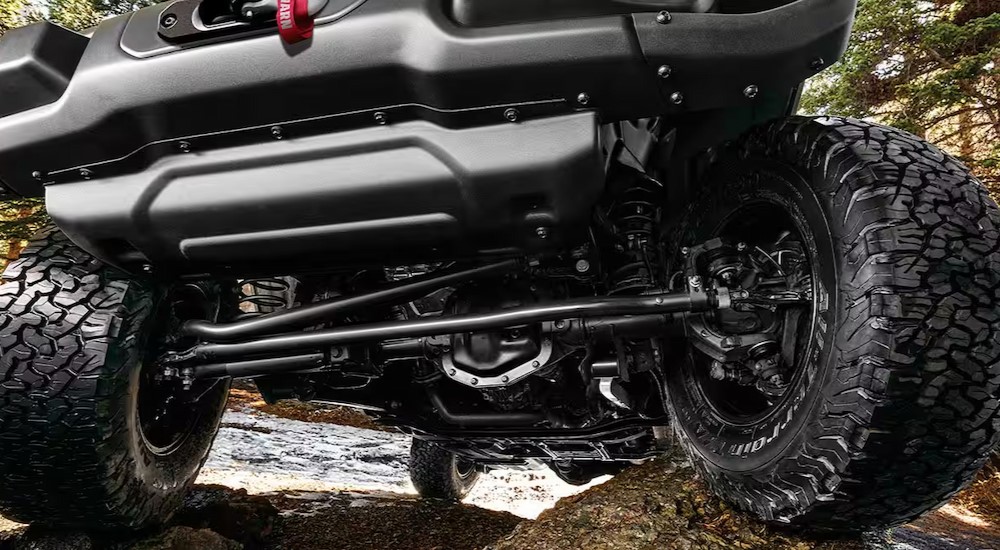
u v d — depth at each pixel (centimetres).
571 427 205
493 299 171
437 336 172
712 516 159
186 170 136
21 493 165
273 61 123
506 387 185
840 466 122
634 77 117
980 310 115
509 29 116
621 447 223
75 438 154
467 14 118
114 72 130
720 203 171
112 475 163
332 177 129
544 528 165
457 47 116
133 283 162
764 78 118
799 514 136
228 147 134
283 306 205
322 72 121
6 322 154
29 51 136
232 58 125
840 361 120
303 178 130
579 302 151
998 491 586
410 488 374
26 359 152
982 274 117
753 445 143
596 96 120
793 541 147
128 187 139
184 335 180
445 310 177
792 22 114
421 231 133
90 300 157
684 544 147
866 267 118
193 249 145
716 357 153
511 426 208
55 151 139
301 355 179
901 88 820
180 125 132
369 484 363
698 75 117
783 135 147
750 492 145
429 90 120
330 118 127
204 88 126
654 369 189
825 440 123
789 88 122
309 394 205
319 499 261
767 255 158
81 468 158
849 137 133
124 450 165
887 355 114
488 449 239
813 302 133
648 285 171
